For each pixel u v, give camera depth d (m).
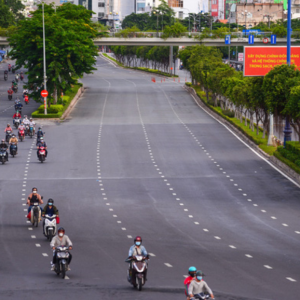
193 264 66.19
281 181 121.00
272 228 86.06
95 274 61.56
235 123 193.38
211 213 95.19
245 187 115.44
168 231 83.25
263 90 151.88
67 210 96.06
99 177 124.12
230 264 66.44
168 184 117.75
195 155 149.50
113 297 52.19
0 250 72.19
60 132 184.38
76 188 113.44
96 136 176.50
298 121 139.25
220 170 131.88
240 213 95.44
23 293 53.38
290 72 142.12
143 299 51.53
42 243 76.06
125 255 70.19
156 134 180.50
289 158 134.12
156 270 63.44
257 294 54.38
